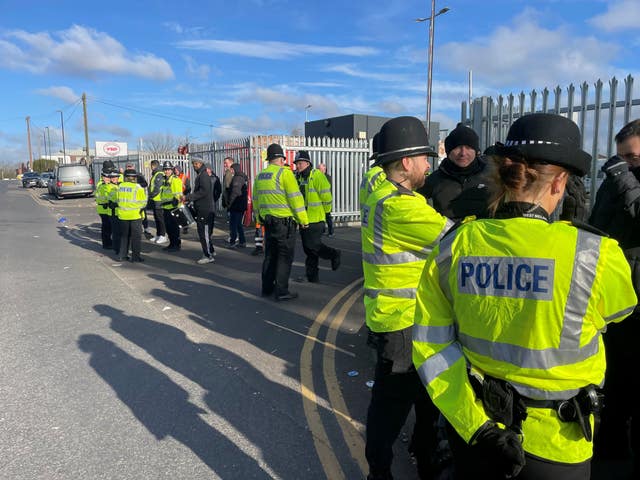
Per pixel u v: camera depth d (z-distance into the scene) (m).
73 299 6.78
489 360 1.46
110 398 3.85
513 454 1.36
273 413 3.63
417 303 1.65
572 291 1.34
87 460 3.03
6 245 11.74
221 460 3.04
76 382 4.13
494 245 1.45
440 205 3.59
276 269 6.68
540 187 1.46
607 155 6.29
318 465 3.00
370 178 3.96
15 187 52.47
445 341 1.58
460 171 3.55
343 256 9.95
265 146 14.14
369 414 2.56
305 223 6.43
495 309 1.42
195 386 4.07
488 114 7.82
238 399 3.84
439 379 1.53
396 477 2.89
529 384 1.40
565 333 1.35
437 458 2.73
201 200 9.24
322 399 3.85
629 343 2.63
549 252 1.36
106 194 10.88
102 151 47.78
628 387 2.72
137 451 3.13
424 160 2.54
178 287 7.48
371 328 2.54
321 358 4.68
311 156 14.48
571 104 6.61
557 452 1.40
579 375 1.38
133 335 5.30
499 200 1.54
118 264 9.42
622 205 2.61
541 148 1.41
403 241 2.37
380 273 2.47
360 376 4.28
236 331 5.44
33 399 3.82
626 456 2.97
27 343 5.05
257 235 10.20
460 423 1.46
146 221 12.99
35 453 3.10
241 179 11.16
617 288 1.36
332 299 6.71
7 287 7.48
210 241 9.60
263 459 3.05
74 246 11.78
